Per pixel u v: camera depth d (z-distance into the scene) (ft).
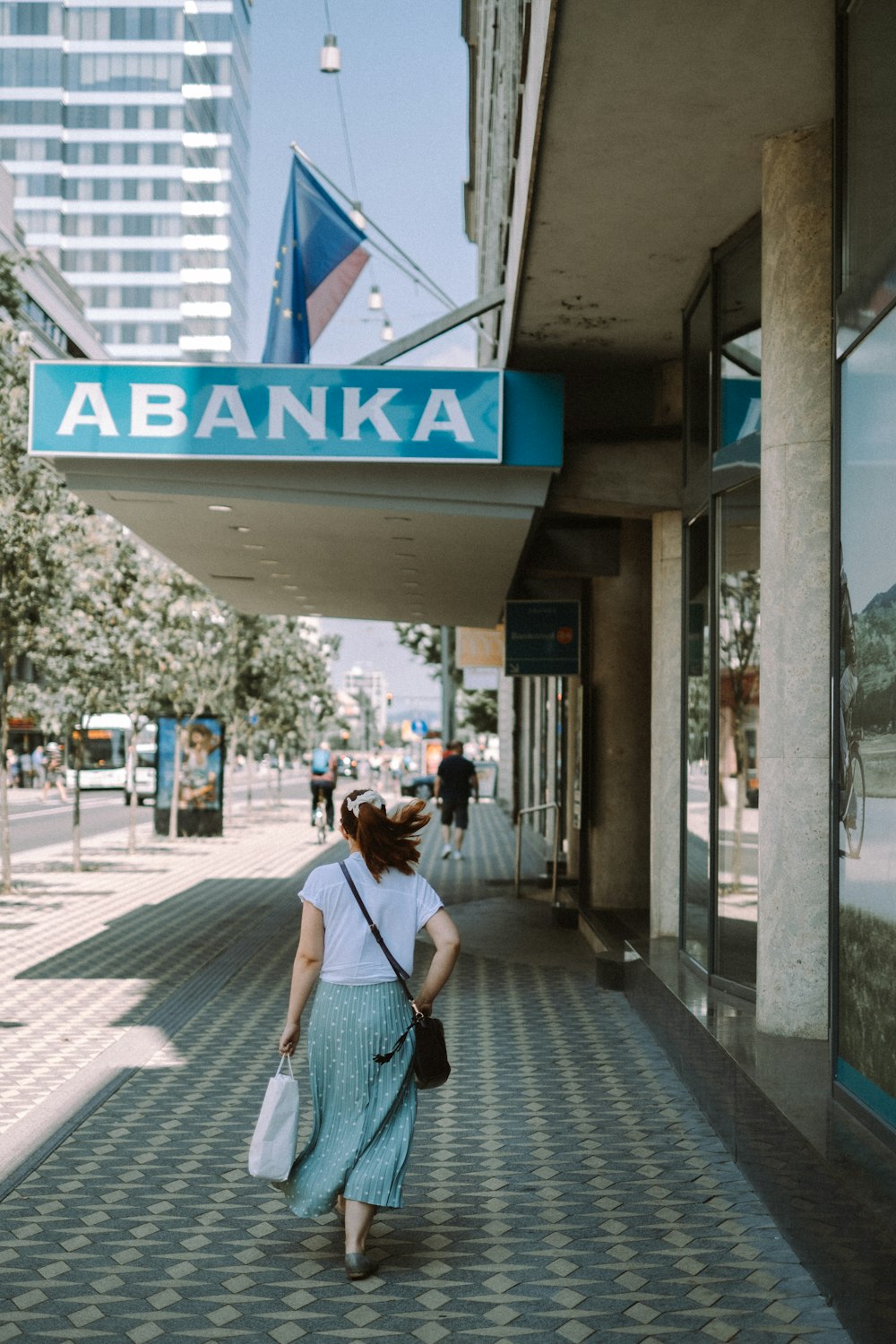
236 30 429.38
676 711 39.83
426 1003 16.80
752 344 29.04
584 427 42.42
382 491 39.09
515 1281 16.08
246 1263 16.69
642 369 42.55
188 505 41.55
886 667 17.02
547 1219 18.39
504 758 158.40
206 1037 31.07
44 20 404.57
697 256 32.50
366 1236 16.65
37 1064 28.07
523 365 42.19
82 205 408.26
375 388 38.22
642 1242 17.46
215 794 99.76
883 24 18.38
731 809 29.04
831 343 23.62
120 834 105.70
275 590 68.03
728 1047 22.35
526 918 53.88
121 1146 21.99
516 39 37.96
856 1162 15.48
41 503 53.57
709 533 31.27
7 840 61.57
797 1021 23.25
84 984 38.22
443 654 137.49
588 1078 27.04
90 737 203.41
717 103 24.09
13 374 53.67
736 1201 19.16
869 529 18.04
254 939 47.44
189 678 95.20
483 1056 29.01
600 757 50.60
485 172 86.28
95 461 38.78
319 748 97.04
